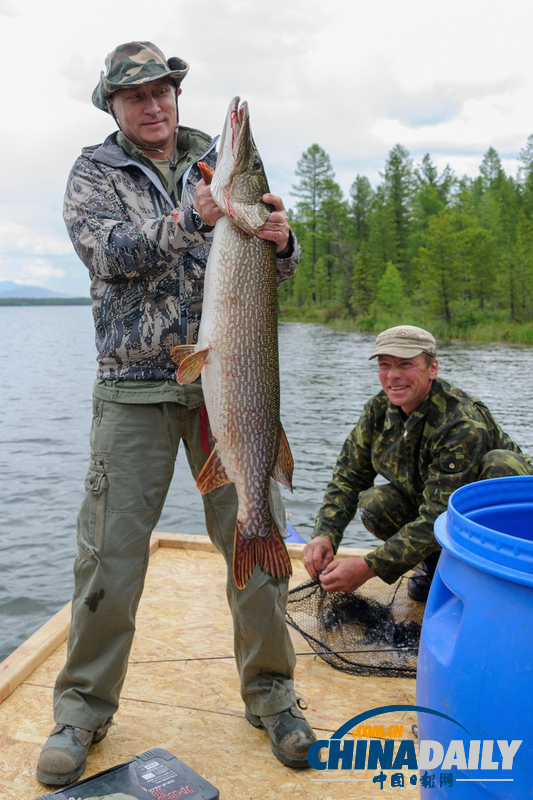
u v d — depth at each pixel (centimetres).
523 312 6969
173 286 274
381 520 417
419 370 369
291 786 256
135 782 244
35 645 340
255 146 251
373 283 8894
